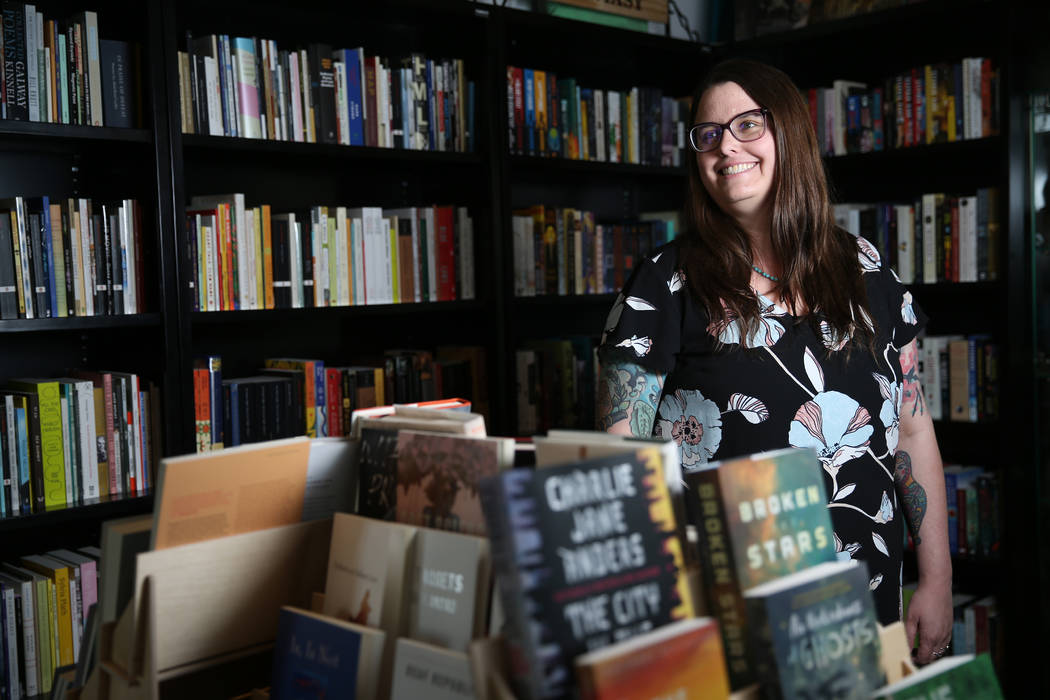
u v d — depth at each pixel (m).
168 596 0.94
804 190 1.53
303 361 2.62
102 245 2.23
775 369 1.50
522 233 3.05
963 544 3.02
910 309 1.64
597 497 0.77
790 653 0.78
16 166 2.34
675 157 3.50
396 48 3.02
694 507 0.84
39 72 2.13
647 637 0.73
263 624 1.02
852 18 3.14
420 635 0.89
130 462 2.30
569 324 3.57
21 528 2.12
